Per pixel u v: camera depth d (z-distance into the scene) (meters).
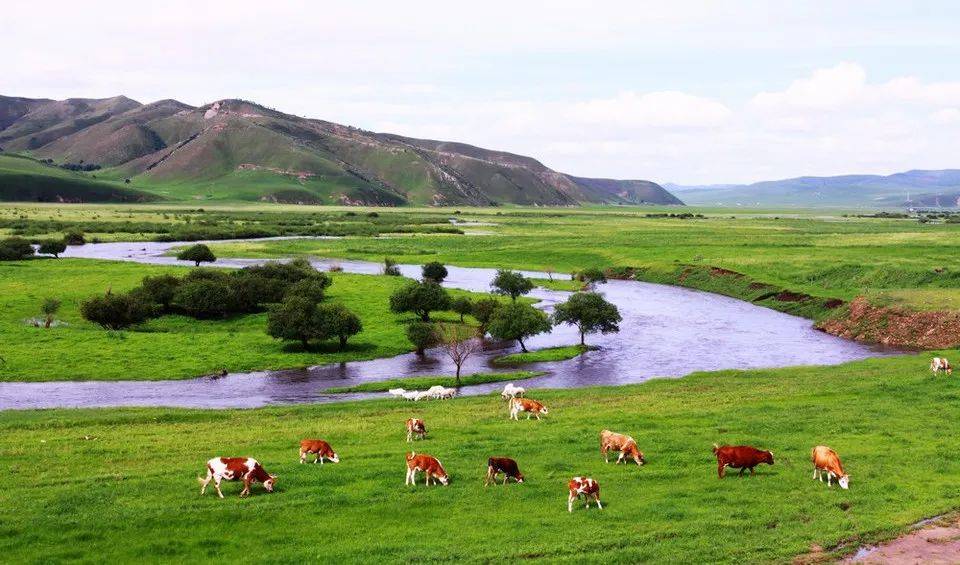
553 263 176.50
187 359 75.12
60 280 123.56
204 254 161.88
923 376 55.28
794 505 28.06
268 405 57.56
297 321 80.31
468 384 65.69
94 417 46.72
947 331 80.75
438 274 133.38
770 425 40.66
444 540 24.70
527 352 81.88
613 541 24.53
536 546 24.09
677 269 149.62
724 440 37.41
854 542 24.89
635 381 66.44
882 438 37.56
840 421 41.56
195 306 98.25
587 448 36.28
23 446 37.72
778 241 191.00
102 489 29.38
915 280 114.31
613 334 93.62
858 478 31.12
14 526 25.25
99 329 90.69
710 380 60.66
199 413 48.78
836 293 110.81
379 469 32.28
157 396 61.12
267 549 24.14
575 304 84.56
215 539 24.64
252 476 28.91
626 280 153.75
